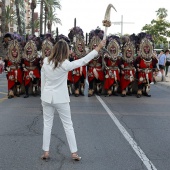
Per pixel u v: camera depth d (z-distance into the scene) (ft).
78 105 33.99
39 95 40.29
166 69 73.51
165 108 33.19
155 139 21.57
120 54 39.11
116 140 21.20
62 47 16.14
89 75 39.32
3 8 98.53
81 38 38.27
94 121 26.66
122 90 40.27
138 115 29.40
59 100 16.42
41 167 16.40
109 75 39.06
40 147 19.54
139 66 38.81
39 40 38.29
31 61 37.40
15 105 33.60
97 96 40.11
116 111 31.07
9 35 37.60
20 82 38.32
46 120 17.17
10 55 37.27
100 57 38.70
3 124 25.30
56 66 16.10
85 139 21.33
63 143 20.30
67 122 16.98
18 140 20.95
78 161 17.25
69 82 39.83
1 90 46.29
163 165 16.84
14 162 17.10
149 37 38.50
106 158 17.76
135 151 19.02
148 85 40.42
